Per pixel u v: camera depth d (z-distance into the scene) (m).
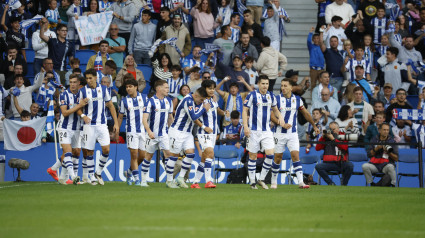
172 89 60.97
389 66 67.75
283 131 41.78
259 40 68.00
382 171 52.16
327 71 67.38
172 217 23.20
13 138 54.69
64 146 42.09
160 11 69.88
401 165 54.06
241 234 19.22
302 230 20.28
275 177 42.59
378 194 37.06
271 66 65.12
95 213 24.36
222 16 72.75
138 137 43.41
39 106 60.00
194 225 21.08
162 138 42.78
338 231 20.20
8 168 54.66
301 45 76.50
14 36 66.19
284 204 29.02
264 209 26.56
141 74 62.53
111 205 27.39
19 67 61.56
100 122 42.50
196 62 64.62
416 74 70.12
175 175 53.16
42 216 23.33
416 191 41.47
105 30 67.94
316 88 61.69
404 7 78.50
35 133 54.72
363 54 66.62
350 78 66.06
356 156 54.34
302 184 42.50
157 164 53.41
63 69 66.25
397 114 54.69
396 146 54.06
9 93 60.69
